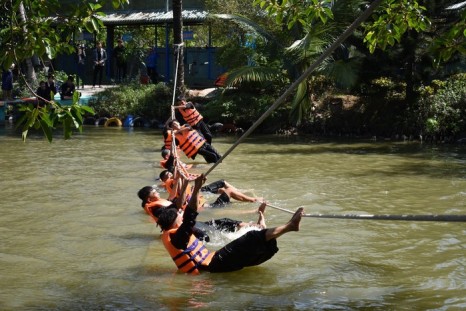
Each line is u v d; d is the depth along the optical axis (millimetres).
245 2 30688
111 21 35969
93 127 30391
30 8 8086
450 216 6328
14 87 34094
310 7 11195
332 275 9633
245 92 29344
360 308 8352
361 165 19281
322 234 11773
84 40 38031
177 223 9930
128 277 9695
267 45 27750
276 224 12484
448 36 10062
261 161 20094
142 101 31266
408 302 8547
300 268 9945
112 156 21031
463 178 16984
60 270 10086
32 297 8969
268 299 8695
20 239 11734
